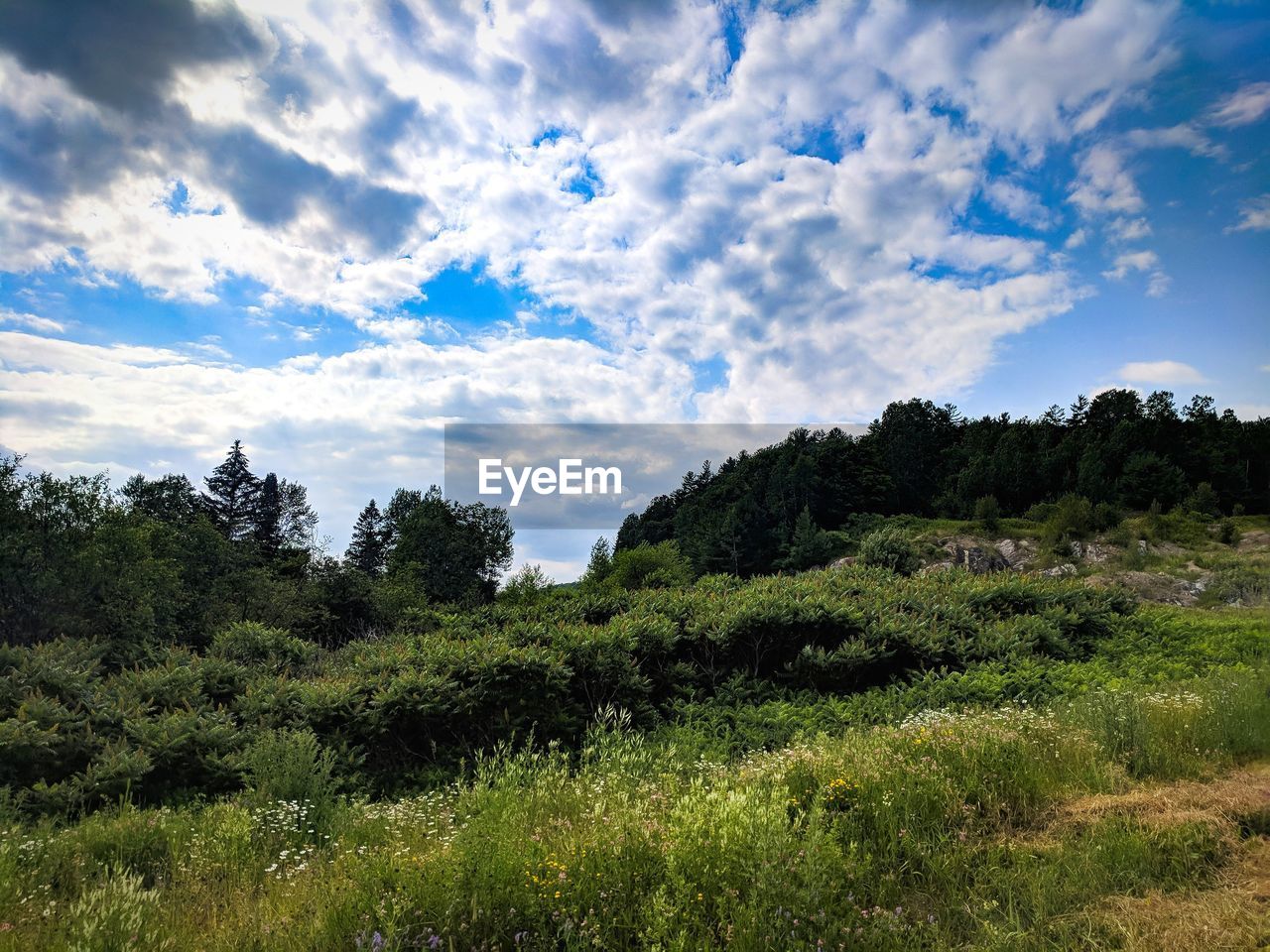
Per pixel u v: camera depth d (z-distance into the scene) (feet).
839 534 175.73
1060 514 143.74
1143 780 18.30
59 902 14.90
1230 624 47.98
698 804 15.05
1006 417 287.07
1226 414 230.68
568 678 32.09
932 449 282.97
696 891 12.57
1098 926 11.76
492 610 50.88
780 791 15.89
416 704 29.53
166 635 63.57
